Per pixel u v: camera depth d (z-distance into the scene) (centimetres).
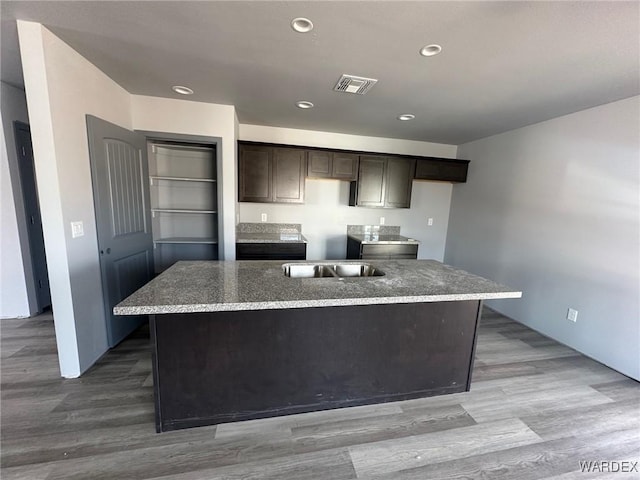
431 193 473
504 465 155
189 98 288
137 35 176
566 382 231
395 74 217
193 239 355
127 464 146
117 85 256
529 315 333
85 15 158
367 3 139
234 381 173
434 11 143
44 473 139
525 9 138
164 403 164
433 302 196
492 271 390
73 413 176
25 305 298
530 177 332
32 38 170
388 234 466
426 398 206
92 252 223
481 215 411
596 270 265
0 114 269
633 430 183
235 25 162
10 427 165
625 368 243
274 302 154
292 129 398
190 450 156
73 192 201
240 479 141
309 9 146
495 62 193
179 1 143
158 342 159
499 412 195
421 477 147
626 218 244
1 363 224
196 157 357
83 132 210
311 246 438
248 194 367
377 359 193
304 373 182
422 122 342
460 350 208
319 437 168
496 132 371
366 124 361
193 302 149
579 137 279
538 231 322
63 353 205
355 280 199
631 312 240
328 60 200
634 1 130
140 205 288
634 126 238
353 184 415
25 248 294
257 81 240
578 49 172
